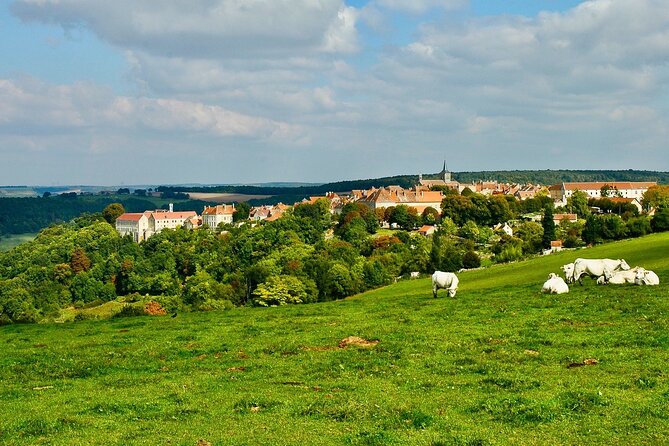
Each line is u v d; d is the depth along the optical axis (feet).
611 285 174.29
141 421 74.23
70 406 82.02
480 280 288.30
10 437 69.67
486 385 84.02
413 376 90.68
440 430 67.67
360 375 92.79
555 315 132.67
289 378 93.09
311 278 456.86
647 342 102.12
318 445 64.18
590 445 61.72
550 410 72.02
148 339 133.59
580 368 89.97
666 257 269.44
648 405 71.77
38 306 640.99
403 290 317.01
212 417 75.10
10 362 115.03
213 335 134.51
